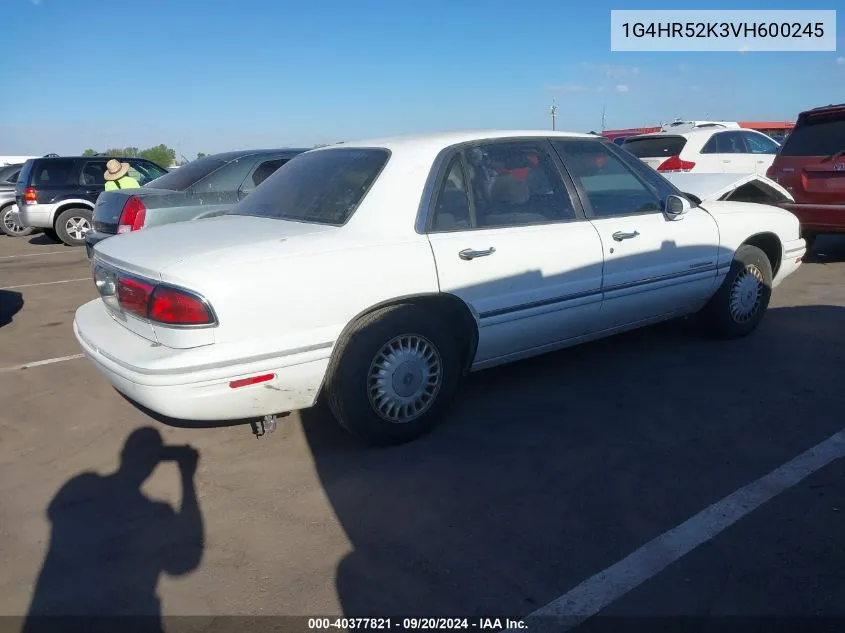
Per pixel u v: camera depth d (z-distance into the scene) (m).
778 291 7.25
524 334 4.21
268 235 3.64
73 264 11.12
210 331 3.19
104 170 13.88
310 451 3.89
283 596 2.71
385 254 3.62
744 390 4.54
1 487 3.61
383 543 3.02
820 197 8.00
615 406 4.36
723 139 12.47
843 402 4.30
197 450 3.96
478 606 2.61
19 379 5.26
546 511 3.21
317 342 3.44
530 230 4.16
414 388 3.83
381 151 4.07
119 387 3.52
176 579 2.83
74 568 2.92
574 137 4.62
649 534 3.01
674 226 4.85
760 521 3.07
